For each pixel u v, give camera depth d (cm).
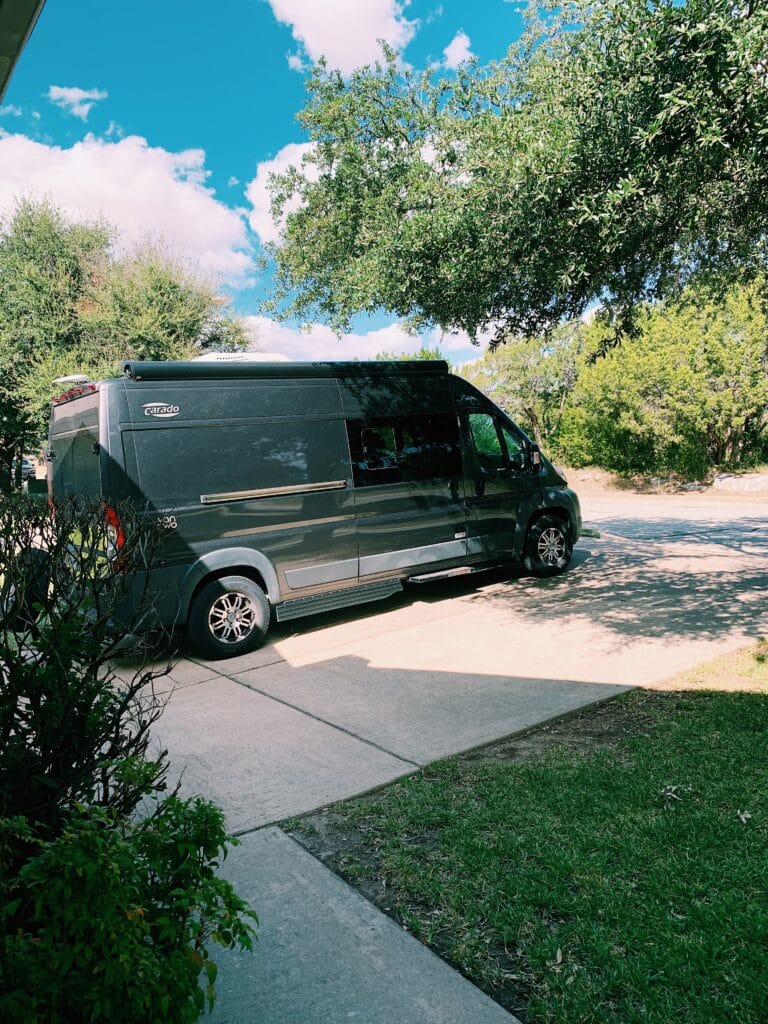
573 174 497
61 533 229
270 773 418
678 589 819
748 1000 226
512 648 636
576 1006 228
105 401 620
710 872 291
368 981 246
